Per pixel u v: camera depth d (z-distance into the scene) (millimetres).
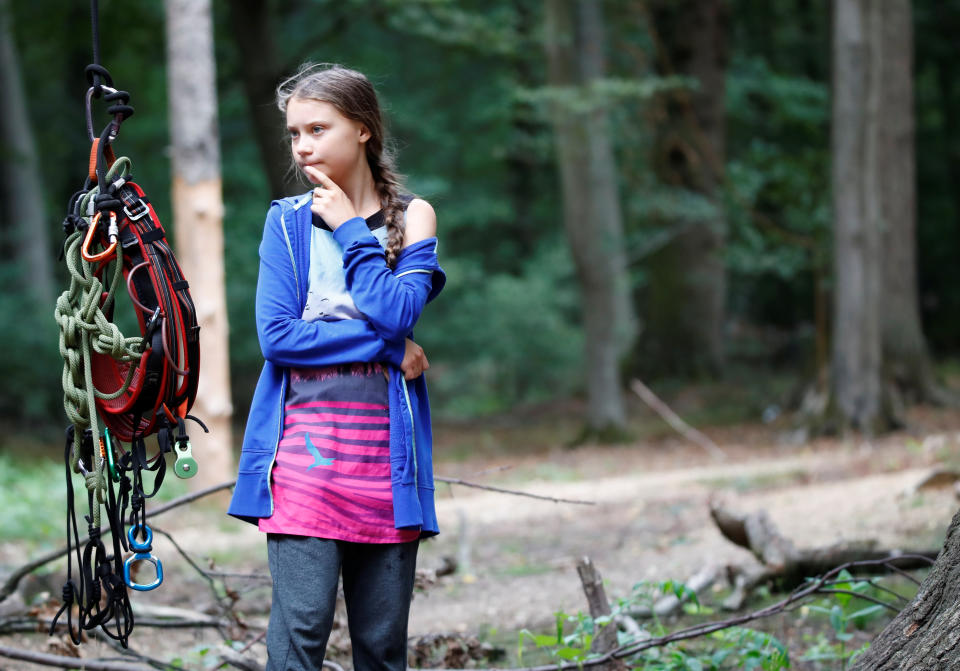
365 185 2414
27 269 19359
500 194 26375
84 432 2244
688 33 17766
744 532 4625
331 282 2332
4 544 6816
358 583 2316
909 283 14156
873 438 12133
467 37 15406
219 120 20453
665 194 15664
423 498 2342
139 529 2227
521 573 5645
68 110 22016
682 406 17188
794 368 22078
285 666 2182
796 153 17062
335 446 2248
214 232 8750
